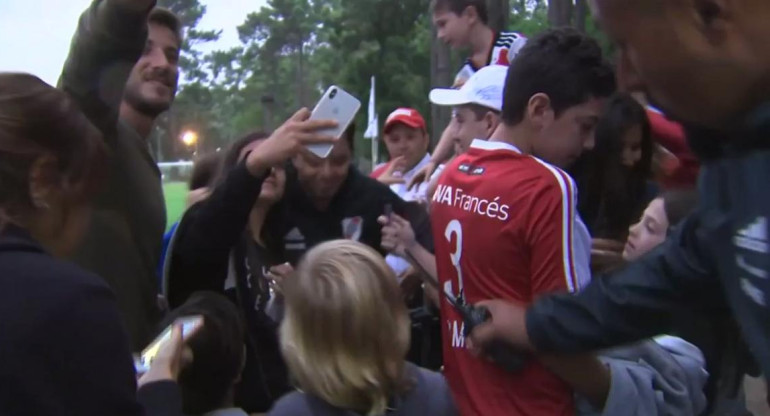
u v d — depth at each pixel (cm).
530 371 232
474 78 334
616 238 298
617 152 296
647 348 237
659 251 137
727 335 187
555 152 242
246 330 293
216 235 283
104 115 243
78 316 148
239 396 290
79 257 235
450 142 523
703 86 100
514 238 230
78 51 238
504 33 536
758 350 97
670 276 133
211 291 278
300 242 347
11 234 155
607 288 143
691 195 255
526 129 242
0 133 154
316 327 212
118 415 150
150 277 267
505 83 250
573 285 226
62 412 145
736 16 97
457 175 254
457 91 344
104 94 242
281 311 317
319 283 213
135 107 297
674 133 316
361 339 210
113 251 248
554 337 150
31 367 143
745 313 99
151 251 268
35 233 161
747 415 227
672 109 106
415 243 327
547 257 226
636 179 301
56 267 152
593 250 278
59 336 145
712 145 107
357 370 209
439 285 263
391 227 326
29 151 156
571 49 239
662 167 323
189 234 287
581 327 146
